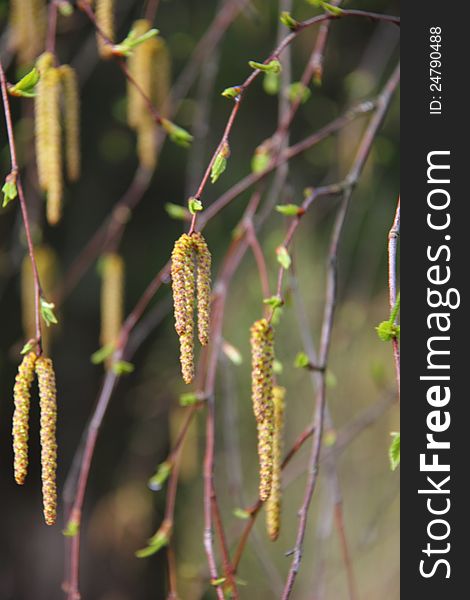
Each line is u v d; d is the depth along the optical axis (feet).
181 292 5.63
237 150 16.60
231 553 17.72
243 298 16.70
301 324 9.71
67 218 16.38
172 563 8.67
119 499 18.33
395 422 17.38
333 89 16.37
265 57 15.96
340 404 17.39
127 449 18.43
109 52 8.68
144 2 14.08
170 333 17.70
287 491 19.43
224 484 19.11
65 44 14.23
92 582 18.03
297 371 16.90
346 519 18.57
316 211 16.81
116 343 9.67
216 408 18.53
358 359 16.92
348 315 15.10
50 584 17.61
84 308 17.21
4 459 17.08
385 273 16.84
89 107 15.83
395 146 16.07
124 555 18.44
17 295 15.44
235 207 16.70
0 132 13.74
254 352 6.38
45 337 11.62
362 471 18.72
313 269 17.22
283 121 10.57
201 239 5.78
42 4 11.65
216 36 12.14
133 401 18.20
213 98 16.15
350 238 16.70
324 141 15.52
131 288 17.35
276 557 18.89
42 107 8.25
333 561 18.08
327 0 9.24
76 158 8.76
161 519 19.03
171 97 12.35
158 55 10.15
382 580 17.25
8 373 15.96
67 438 17.87
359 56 16.24
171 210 9.53
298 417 18.69
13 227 14.82
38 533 17.60
